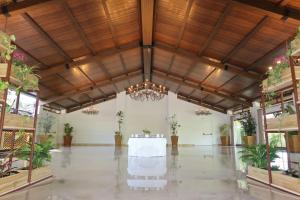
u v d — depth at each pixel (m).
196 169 5.34
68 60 8.62
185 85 13.41
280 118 3.50
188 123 16.61
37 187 3.44
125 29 7.88
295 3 4.71
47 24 6.09
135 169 5.29
